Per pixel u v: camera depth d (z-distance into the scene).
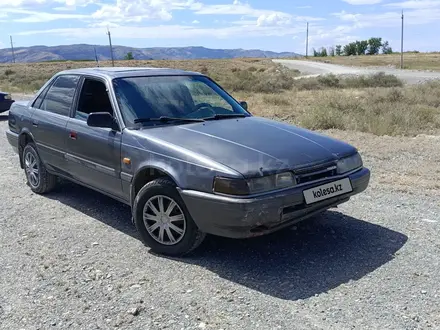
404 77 39.47
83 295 3.74
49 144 6.02
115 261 4.37
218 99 5.70
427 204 5.79
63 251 4.62
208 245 4.71
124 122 4.86
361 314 3.38
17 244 4.82
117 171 4.87
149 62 73.44
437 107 16.78
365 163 7.99
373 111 14.27
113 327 3.29
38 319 3.41
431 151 8.79
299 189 4.07
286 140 4.57
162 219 4.44
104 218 5.57
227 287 3.83
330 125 12.12
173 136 4.55
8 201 6.31
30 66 62.28
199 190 4.05
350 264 4.20
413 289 3.71
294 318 3.34
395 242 4.66
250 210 3.82
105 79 5.32
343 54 134.00
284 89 29.92
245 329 3.22
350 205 5.82
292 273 4.06
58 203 6.18
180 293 3.74
